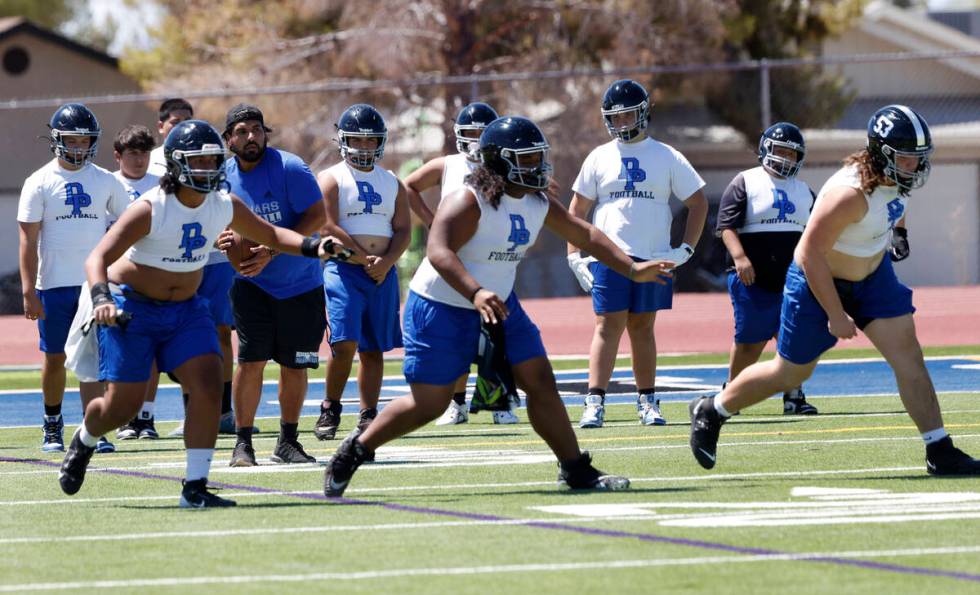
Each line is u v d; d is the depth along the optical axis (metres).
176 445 30.31
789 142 31.59
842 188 21.62
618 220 31.20
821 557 16.42
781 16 92.31
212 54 84.69
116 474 25.36
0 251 93.75
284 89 64.38
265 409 38.25
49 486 24.03
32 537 18.78
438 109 76.75
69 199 29.80
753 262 31.91
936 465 22.88
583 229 20.97
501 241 20.38
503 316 19.48
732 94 91.81
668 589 14.88
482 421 34.00
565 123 76.38
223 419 32.38
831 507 19.94
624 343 54.72
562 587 15.05
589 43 81.44
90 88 97.12
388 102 80.31
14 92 95.62
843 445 27.25
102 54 96.75
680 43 80.62
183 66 84.00
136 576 16.08
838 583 15.05
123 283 20.83
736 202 31.97
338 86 64.50
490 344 20.09
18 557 17.36
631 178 31.11
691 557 16.53
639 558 16.52
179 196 20.39
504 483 23.05
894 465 24.28
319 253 20.95
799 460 25.19
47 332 29.80
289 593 15.00
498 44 82.31
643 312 31.39
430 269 20.81
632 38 78.31
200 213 20.55
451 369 20.86
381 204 29.11
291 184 26.20
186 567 16.52
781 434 29.44
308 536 18.36
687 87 85.44
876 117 21.45
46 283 29.80
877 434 29.02
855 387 39.66
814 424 31.25
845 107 93.75
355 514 20.08
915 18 101.75
